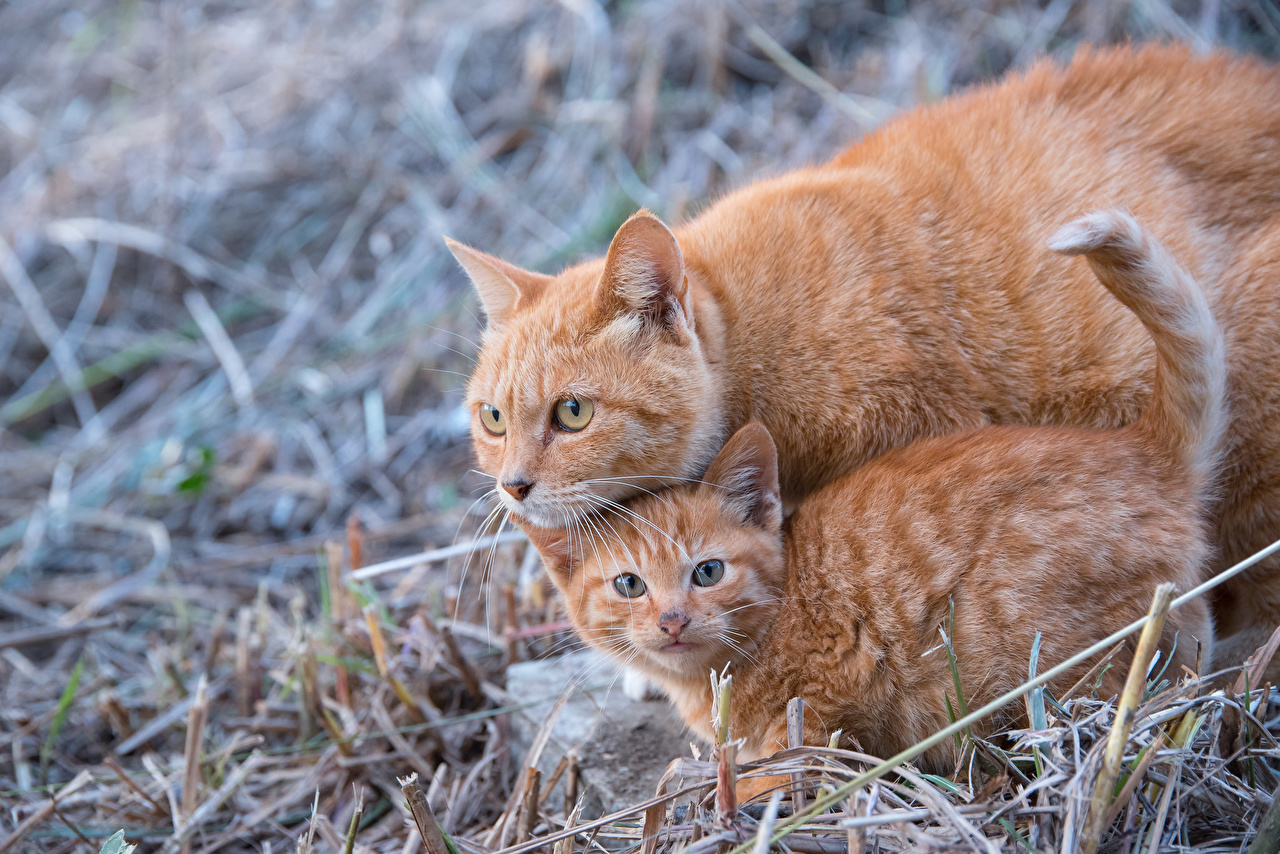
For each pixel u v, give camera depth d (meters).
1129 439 2.39
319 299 5.67
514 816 2.64
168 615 4.26
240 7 7.71
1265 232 2.65
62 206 6.39
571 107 5.80
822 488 2.63
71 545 4.79
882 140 3.05
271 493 4.85
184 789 2.94
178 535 4.77
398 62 6.46
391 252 5.74
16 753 3.35
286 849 2.92
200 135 6.65
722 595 2.46
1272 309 2.54
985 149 2.82
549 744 2.93
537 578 3.51
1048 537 2.24
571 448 2.55
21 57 7.82
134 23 7.84
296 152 6.35
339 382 5.26
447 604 3.57
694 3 5.97
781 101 5.56
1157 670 2.26
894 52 5.46
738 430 2.60
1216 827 2.07
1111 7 5.12
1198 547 2.30
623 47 5.99
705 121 5.63
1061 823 1.95
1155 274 2.19
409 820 2.82
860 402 2.63
